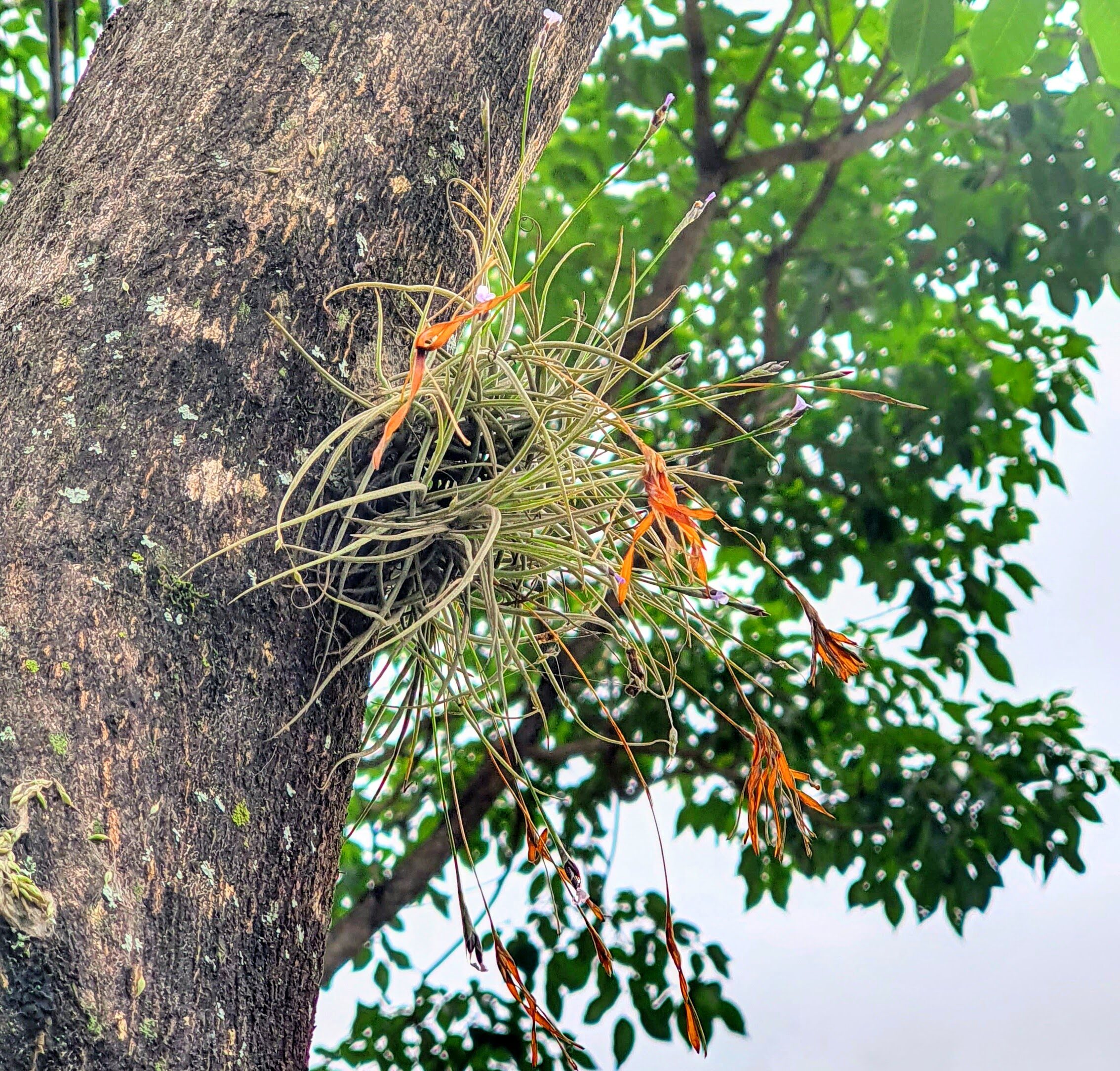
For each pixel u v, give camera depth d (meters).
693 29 3.60
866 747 3.75
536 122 1.23
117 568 0.79
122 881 0.70
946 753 3.70
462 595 1.12
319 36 1.05
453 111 1.11
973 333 4.20
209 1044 0.72
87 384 0.85
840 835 3.66
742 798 1.22
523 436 1.12
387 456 1.03
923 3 1.61
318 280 0.97
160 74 1.02
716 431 3.94
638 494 1.13
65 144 1.01
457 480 1.08
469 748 3.85
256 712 0.84
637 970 3.60
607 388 1.13
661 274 3.66
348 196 1.00
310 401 0.94
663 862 1.12
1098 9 1.41
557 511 1.11
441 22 1.13
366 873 3.83
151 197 0.94
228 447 0.88
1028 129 3.56
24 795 0.68
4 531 0.78
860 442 3.87
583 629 1.29
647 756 3.75
